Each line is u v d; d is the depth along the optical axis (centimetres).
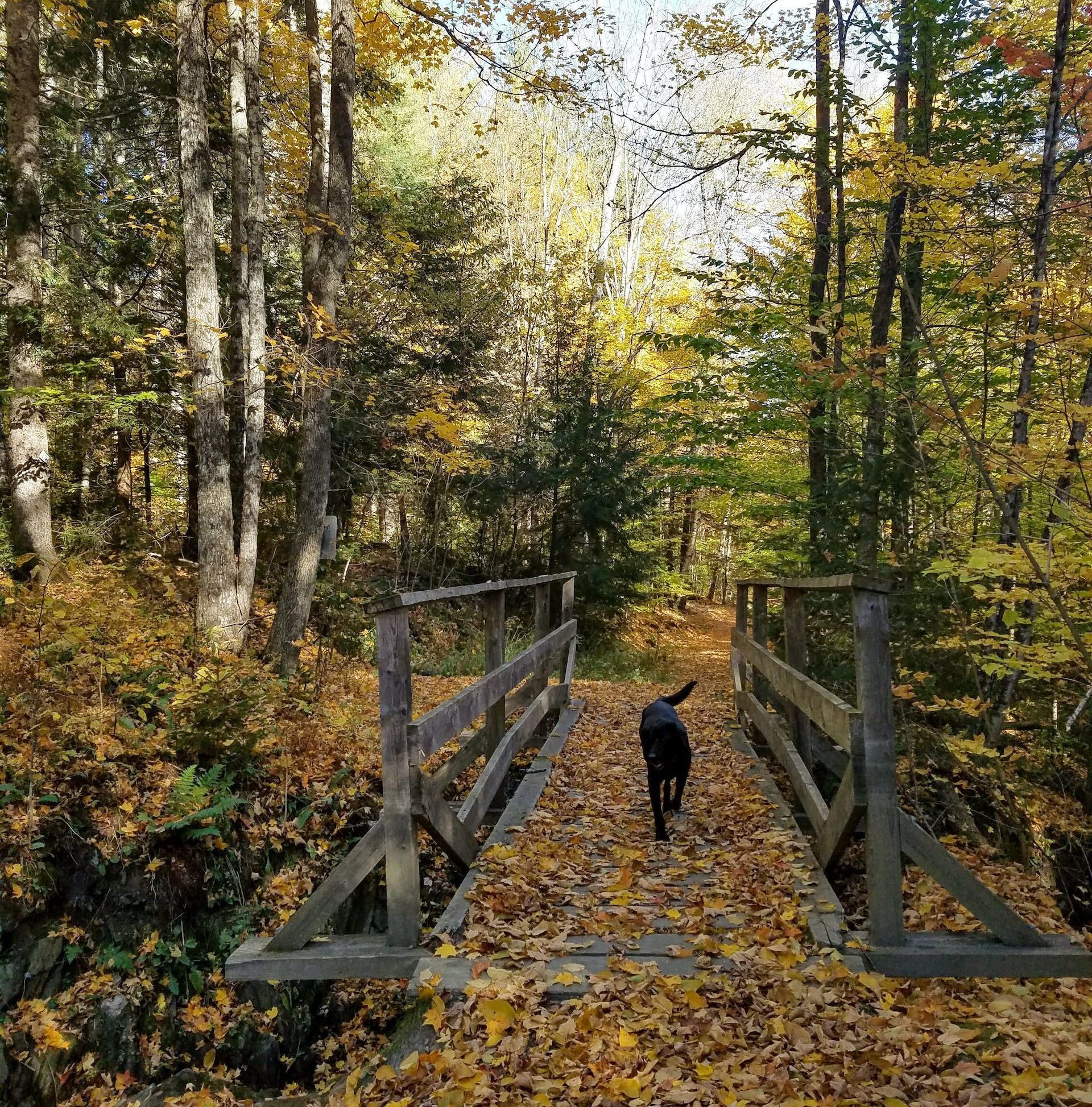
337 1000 557
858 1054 298
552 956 384
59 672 618
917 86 953
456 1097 287
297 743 685
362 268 1450
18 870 457
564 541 1648
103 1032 455
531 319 2066
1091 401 620
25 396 903
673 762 563
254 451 999
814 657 866
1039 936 374
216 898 543
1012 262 508
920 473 790
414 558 1578
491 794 546
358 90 1325
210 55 1273
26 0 934
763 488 1165
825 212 1139
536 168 2606
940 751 705
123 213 1100
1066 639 628
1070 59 641
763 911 422
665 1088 284
